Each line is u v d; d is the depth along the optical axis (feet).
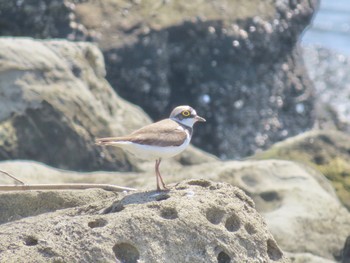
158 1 72.74
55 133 53.62
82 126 54.95
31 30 69.46
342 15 118.42
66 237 28.12
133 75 69.21
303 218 44.73
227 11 72.59
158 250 28.27
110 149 54.95
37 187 36.45
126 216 28.60
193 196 30.17
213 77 71.56
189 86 71.36
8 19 69.15
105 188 36.73
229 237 29.22
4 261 27.37
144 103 70.33
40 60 55.42
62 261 27.53
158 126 32.99
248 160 52.16
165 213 29.19
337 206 46.91
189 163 56.75
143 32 69.62
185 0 72.95
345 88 96.22
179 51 70.64
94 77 58.80
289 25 75.05
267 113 74.02
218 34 71.26
